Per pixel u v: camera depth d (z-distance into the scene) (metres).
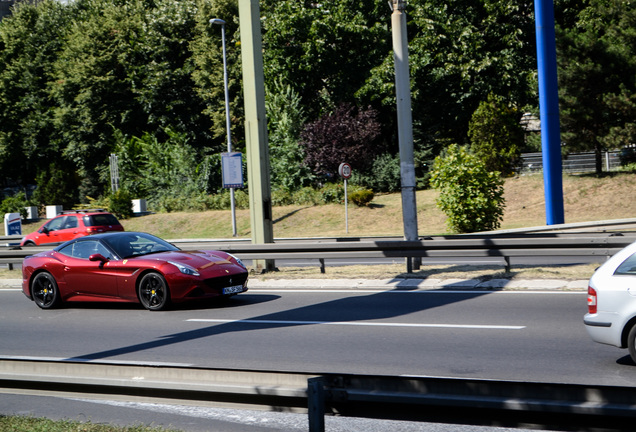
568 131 33.41
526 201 32.97
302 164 40.50
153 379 3.58
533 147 42.22
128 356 8.48
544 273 12.62
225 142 51.75
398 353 7.88
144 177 49.53
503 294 11.43
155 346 9.03
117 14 54.16
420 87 43.44
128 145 50.56
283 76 45.34
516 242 12.54
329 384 3.13
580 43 32.47
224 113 49.09
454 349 7.93
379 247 13.62
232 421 5.99
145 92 51.78
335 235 31.28
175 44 52.97
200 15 49.84
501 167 37.06
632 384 6.18
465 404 2.81
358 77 45.25
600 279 7.04
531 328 8.83
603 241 11.99
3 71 62.56
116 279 12.28
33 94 60.50
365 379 3.04
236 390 3.31
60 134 59.59
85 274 12.58
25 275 13.33
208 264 12.03
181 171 45.69
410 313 10.32
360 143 39.22
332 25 43.91
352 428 5.66
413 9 44.53
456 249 13.04
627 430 2.61
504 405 2.75
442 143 44.62
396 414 2.98
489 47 43.97
